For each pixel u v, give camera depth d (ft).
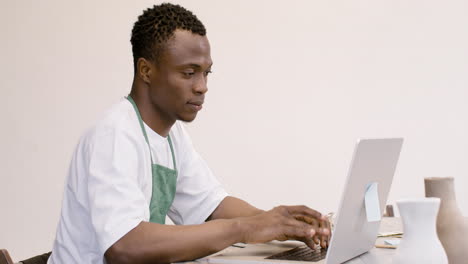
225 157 12.30
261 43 12.44
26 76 11.40
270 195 12.44
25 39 11.41
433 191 3.84
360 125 12.66
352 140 12.64
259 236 4.69
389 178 4.63
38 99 11.43
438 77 12.75
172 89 4.95
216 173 12.26
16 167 11.32
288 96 12.50
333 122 12.62
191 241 4.53
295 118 12.52
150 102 5.12
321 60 12.60
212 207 5.98
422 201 3.20
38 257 5.27
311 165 12.57
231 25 12.37
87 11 11.62
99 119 5.01
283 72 12.50
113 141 4.80
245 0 12.40
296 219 5.03
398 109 12.72
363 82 12.67
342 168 12.62
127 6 11.76
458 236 3.76
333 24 12.62
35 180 11.39
